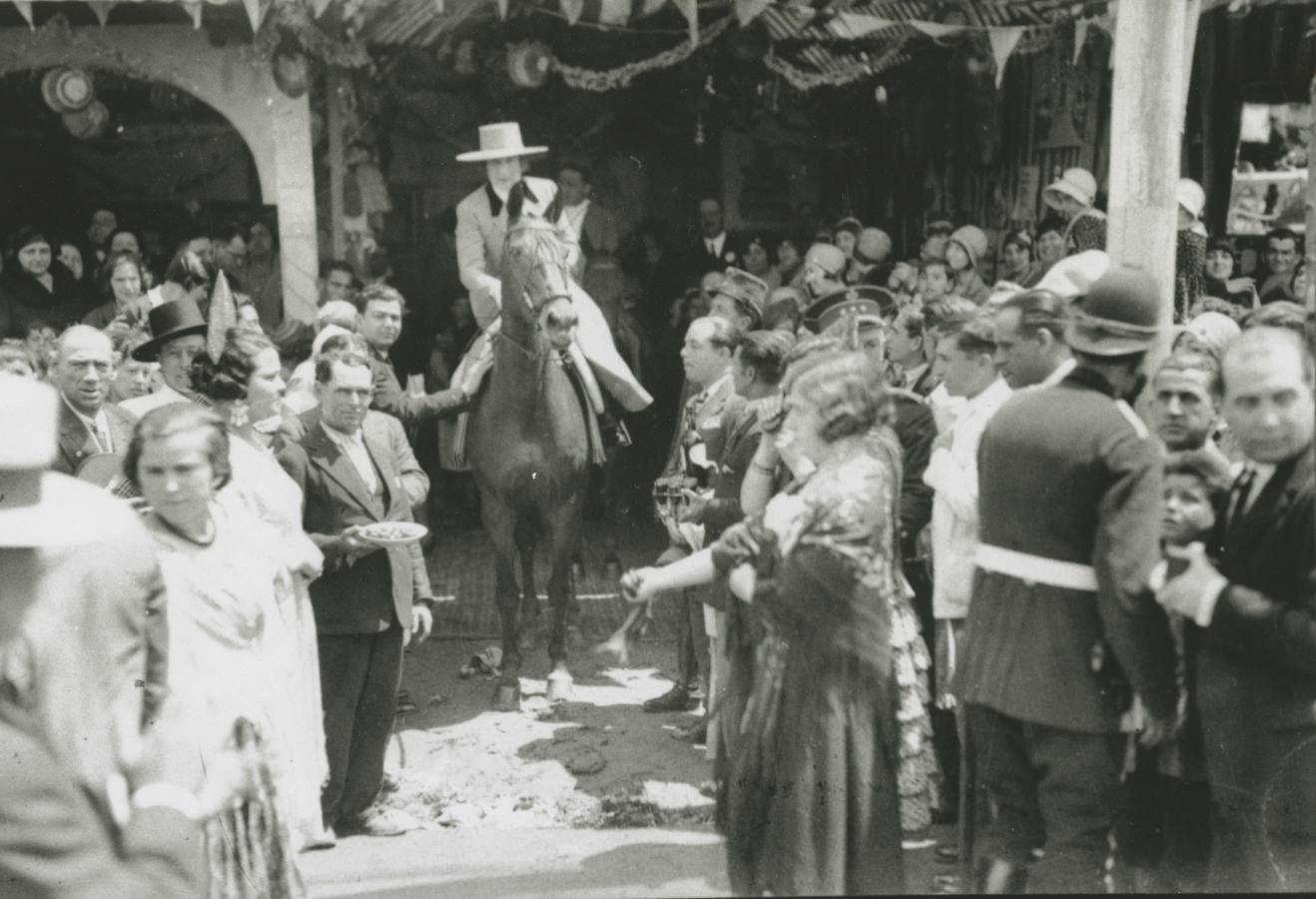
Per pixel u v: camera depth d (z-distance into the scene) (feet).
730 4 33.55
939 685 15.53
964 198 38.34
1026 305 12.96
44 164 36.81
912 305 21.99
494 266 25.52
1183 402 11.94
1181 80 16.94
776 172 40.06
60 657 9.25
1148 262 16.92
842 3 31.09
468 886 15.02
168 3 30.12
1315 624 10.76
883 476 12.41
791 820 12.12
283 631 15.35
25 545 9.45
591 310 24.47
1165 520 11.41
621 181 39.70
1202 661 11.49
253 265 33.68
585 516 35.53
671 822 17.16
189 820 8.24
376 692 17.15
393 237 37.91
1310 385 10.90
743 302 23.41
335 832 17.06
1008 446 11.98
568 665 24.13
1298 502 10.89
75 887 7.79
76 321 32.91
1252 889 11.32
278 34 32.58
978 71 36.22
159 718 9.37
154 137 36.88
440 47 35.45
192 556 12.59
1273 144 31.30
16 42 31.91
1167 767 11.82
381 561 17.04
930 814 15.39
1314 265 16.24
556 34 36.78
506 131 25.39
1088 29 31.40
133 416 16.81
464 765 19.17
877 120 39.63
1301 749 11.14
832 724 12.07
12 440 9.71
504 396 21.44
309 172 33.37
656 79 38.86
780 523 12.29
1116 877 11.71
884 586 12.28
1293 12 30.58
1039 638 11.77
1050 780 11.88
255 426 16.44
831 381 12.37
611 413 25.76
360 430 17.76
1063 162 34.17
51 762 8.11
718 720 13.25
